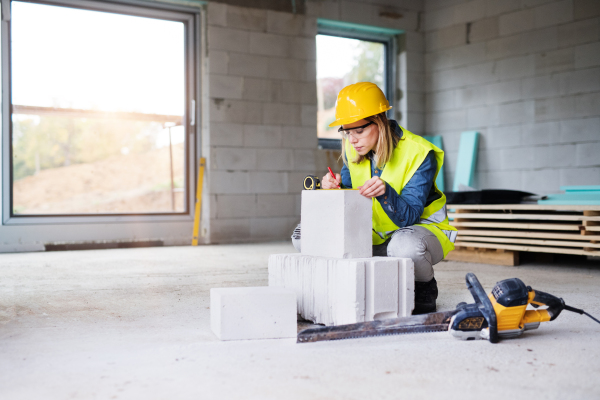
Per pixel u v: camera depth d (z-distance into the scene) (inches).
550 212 167.0
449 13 281.6
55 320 89.1
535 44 247.1
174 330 81.9
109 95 232.7
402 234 90.7
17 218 212.5
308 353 68.2
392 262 80.4
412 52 290.8
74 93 226.4
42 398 52.9
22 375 59.9
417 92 292.5
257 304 75.8
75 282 131.2
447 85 284.0
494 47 262.8
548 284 129.5
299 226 105.6
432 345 71.7
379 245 103.0
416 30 291.6
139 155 283.3
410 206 88.4
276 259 95.6
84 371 61.2
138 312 95.7
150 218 235.8
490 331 71.8
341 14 271.0
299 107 262.4
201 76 245.8
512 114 256.2
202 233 246.2
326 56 278.4
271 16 254.4
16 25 215.0
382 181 82.5
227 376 59.2
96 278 137.9
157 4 236.2
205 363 64.1
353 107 89.6
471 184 266.7
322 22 272.1
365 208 83.8
